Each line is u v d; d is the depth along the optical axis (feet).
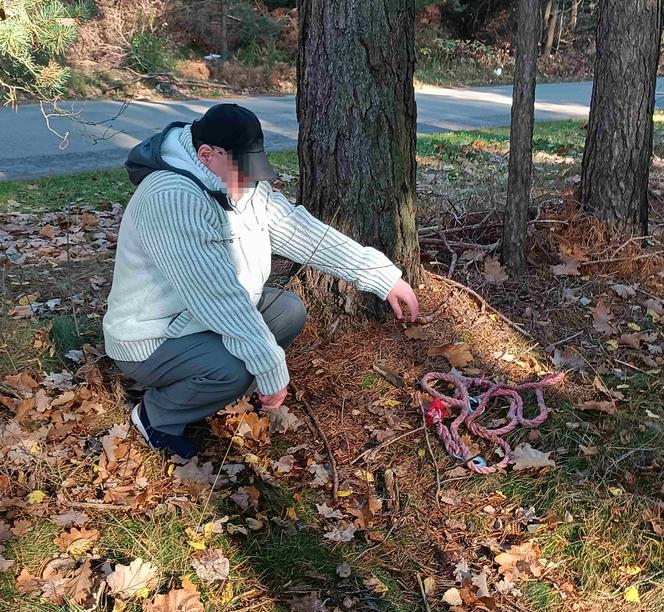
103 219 17.74
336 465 9.14
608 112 13.70
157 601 7.03
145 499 8.34
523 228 12.79
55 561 7.50
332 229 9.37
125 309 8.46
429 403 10.05
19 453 8.82
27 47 12.16
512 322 11.94
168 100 41.57
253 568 7.62
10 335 11.34
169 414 8.93
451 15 72.13
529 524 8.24
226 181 7.93
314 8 10.51
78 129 28.45
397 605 7.31
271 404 8.23
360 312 11.52
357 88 10.62
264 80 49.34
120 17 45.39
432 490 8.76
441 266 13.43
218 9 53.57
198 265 7.58
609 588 7.51
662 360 11.25
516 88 12.02
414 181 11.64
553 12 71.10
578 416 9.88
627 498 8.46
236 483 8.75
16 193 19.86
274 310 9.62
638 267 13.62
